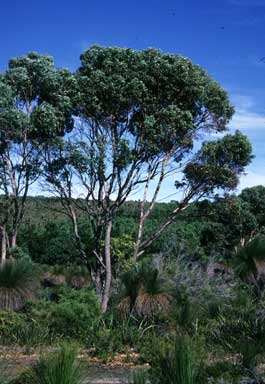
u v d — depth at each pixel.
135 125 16.28
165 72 15.94
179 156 17.34
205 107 17.09
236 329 10.63
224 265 16.83
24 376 6.57
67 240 24.75
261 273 14.59
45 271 18.06
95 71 15.83
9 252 20.31
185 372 6.15
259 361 8.34
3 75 17.86
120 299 12.41
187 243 21.25
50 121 15.32
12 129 16.28
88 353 10.19
